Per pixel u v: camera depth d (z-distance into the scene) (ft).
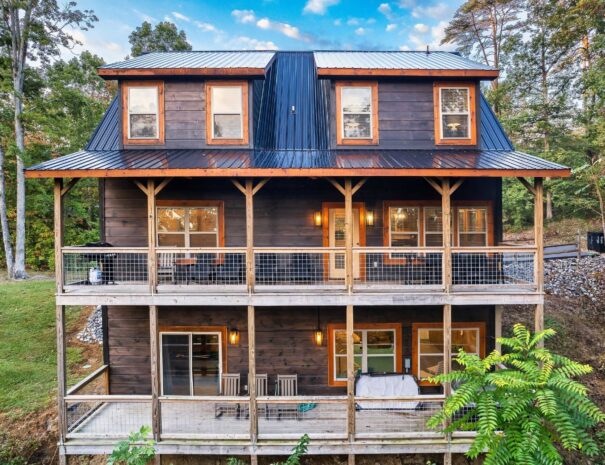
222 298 23.81
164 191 29.63
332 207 29.94
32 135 65.26
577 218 66.64
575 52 68.54
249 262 23.89
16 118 56.90
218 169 23.29
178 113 30.48
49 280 56.85
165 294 23.80
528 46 72.08
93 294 23.56
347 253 23.88
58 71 60.80
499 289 25.44
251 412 22.93
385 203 29.94
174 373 29.60
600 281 42.34
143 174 23.35
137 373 29.58
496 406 18.79
